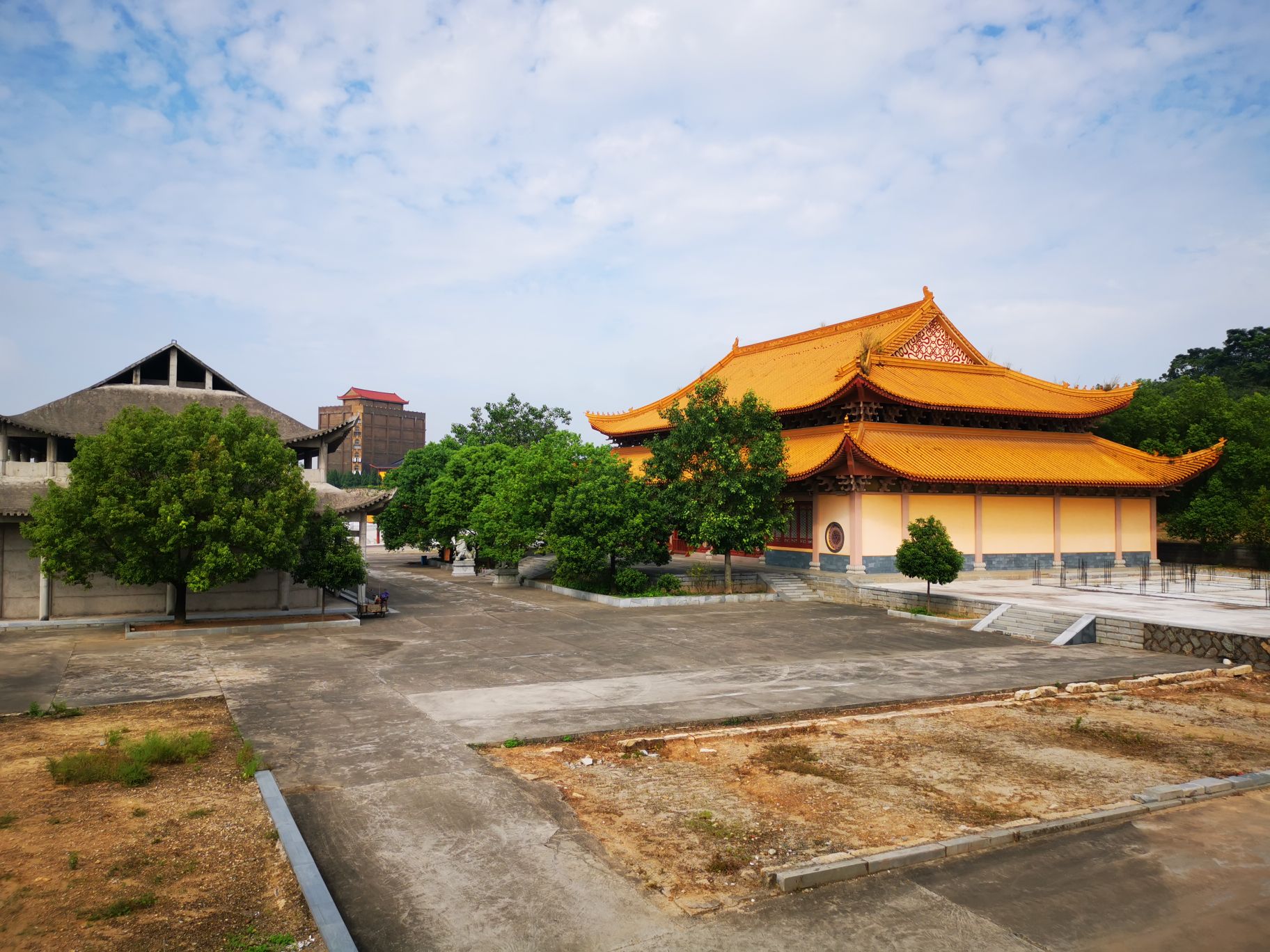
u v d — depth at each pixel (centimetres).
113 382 3847
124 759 1477
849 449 4419
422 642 2889
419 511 6525
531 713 1891
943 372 5559
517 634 3077
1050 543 5234
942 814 1289
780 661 2577
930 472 4572
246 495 3045
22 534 2850
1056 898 1035
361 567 3350
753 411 4128
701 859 1124
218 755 1548
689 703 2000
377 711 1892
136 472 2906
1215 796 1406
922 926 962
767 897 1025
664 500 4175
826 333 6347
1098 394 5588
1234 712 1961
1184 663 2572
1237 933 955
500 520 4825
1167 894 1050
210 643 2836
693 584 4434
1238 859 1155
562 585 4581
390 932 930
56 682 2189
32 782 1376
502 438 8612
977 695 2131
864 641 2980
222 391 3994
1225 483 5938
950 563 3622
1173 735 1752
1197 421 6406
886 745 1661
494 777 1438
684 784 1426
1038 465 5100
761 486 4091
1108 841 1210
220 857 1095
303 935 904
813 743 1677
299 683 2188
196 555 2872
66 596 3325
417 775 1445
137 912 945
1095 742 1694
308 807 1292
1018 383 5828
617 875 1074
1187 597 3894
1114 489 5362
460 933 929
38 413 3547
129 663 2455
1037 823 1251
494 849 1148
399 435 16388
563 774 1470
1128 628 2903
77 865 1060
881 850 1145
